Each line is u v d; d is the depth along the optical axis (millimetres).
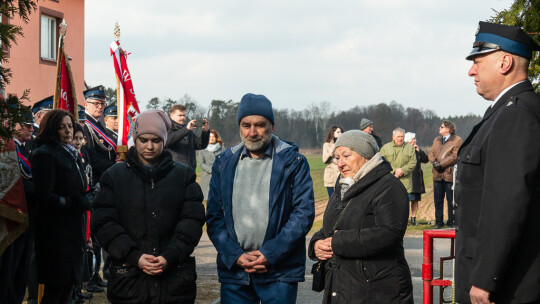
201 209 4562
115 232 4375
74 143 6090
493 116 3344
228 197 4664
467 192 3383
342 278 4230
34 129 7352
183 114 10211
